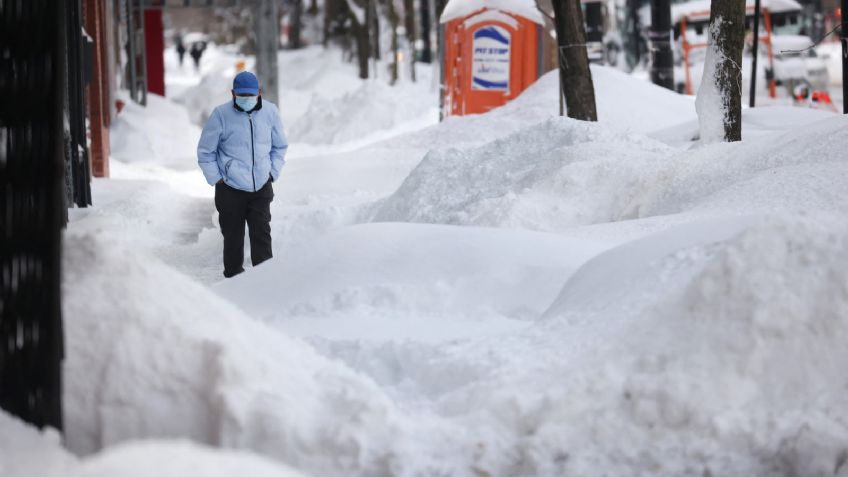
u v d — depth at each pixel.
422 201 38.72
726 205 27.62
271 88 112.19
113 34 104.88
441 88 87.44
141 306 14.58
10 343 13.55
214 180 32.34
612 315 16.89
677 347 15.09
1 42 13.91
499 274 22.12
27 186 13.73
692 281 15.69
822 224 15.77
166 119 105.62
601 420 14.45
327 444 13.73
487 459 13.99
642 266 18.22
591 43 89.75
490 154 39.47
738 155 32.78
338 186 58.34
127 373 14.07
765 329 14.82
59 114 13.81
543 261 22.53
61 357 13.67
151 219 47.75
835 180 26.83
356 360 18.45
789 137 33.06
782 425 14.11
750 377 14.64
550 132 39.22
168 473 8.41
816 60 106.56
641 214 32.78
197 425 13.99
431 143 70.31
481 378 16.47
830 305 14.88
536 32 82.31
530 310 21.14
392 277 22.75
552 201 34.19
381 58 188.50
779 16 109.56
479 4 81.69
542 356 16.48
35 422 13.48
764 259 15.27
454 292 21.80
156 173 77.94
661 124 68.62
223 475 8.47
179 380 14.14
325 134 108.12
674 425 14.37
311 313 21.64
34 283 13.65
